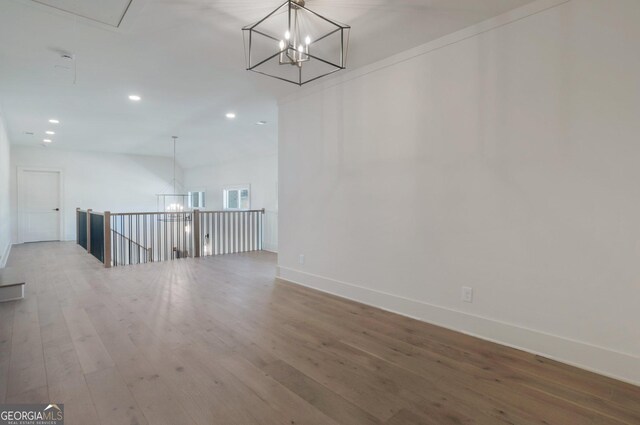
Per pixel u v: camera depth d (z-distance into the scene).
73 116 5.22
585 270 2.11
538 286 2.30
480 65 2.54
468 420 1.64
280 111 4.39
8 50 2.94
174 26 2.55
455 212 2.71
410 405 1.76
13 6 2.27
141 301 3.46
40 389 1.85
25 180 7.96
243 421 1.62
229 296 3.66
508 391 1.88
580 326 2.14
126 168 9.34
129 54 3.03
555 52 2.19
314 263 3.97
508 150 2.41
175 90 4.00
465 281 2.66
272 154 7.02
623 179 1.98
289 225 4.32
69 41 2.78
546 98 2.24
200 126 5.92
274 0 2.21
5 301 3.42
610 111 2.01
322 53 3.05
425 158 2.88
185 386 1.90
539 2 2.24
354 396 1.83
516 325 2.40
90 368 2.09
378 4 2.29
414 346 2.45
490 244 2.52
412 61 2.95
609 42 2.00
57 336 2.56
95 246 6.11
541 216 2.27
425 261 2.91
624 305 1.99
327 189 3.78
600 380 1.99
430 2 2.26
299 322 2.90
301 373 2.06
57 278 4.41
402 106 3.03
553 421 1.64
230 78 3.63
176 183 10.28
